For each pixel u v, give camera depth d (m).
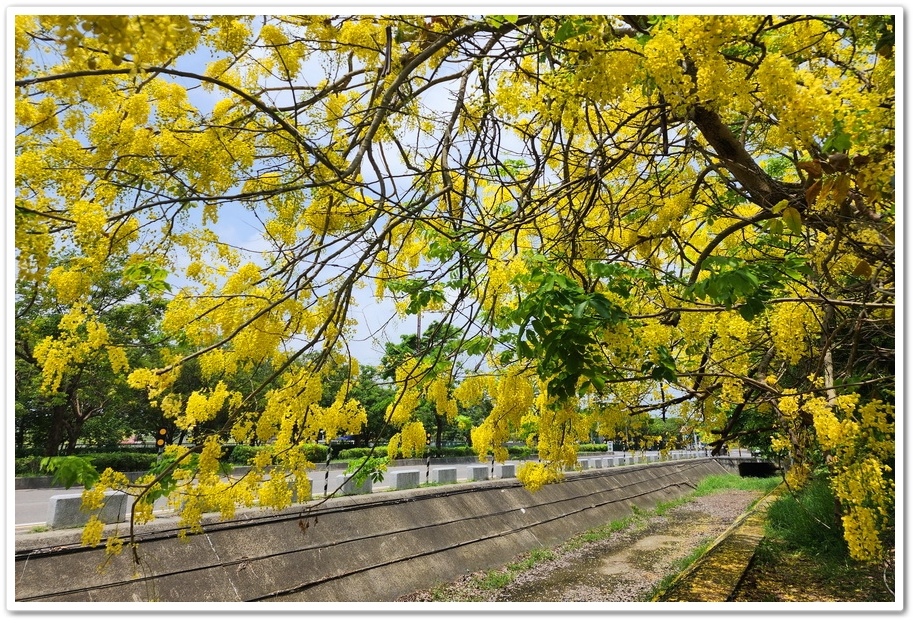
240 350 2.11
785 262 2.40
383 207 2.10
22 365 10.70
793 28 2.03
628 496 14.39
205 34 2.08
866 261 2.36
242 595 4.98
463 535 8.09
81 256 1.88
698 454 26.23
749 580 5.80
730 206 3.35
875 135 1.60
